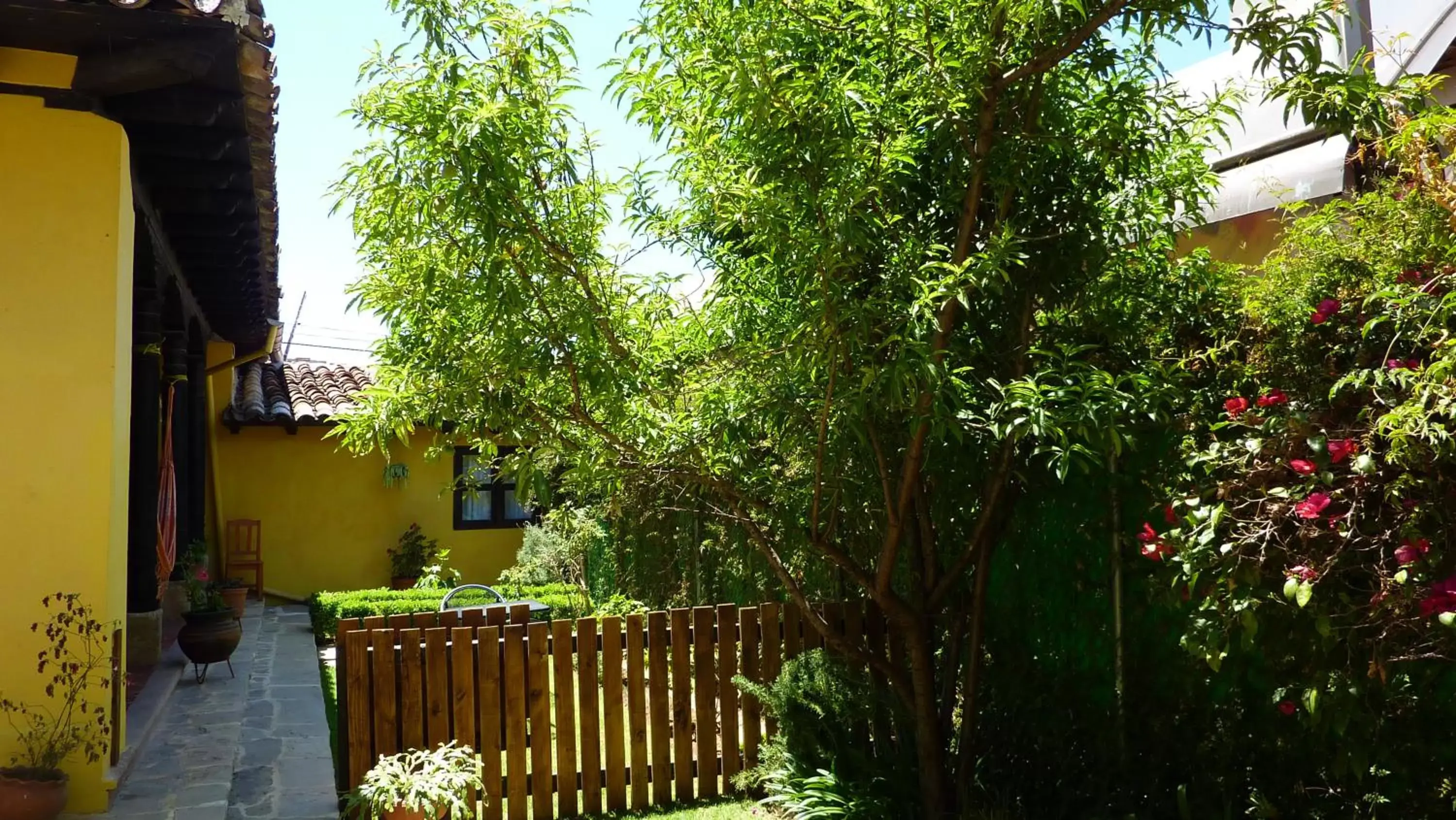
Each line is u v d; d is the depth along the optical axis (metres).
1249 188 5.35
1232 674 3.85
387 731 4.98
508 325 3.74
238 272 8.84
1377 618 2.67
